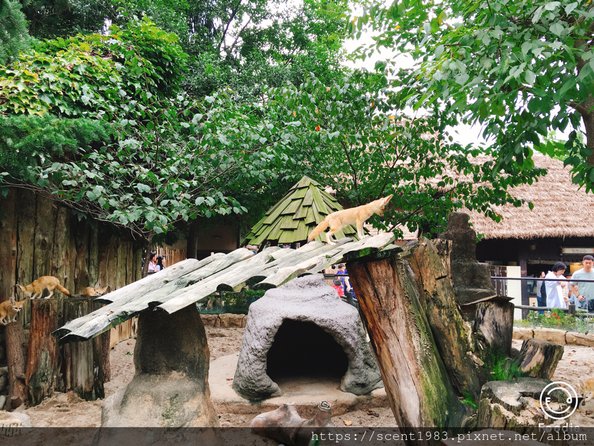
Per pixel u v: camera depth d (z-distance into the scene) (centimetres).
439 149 713
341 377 504
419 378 281
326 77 1174
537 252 1162
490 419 277
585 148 431
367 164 723
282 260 288
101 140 598
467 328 355
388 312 286
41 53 594
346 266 297
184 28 1226
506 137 469
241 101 1142
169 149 610
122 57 680
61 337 261
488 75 381
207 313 941
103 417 287
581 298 833
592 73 333
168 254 1379
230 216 1068
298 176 725
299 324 582
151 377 297
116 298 305
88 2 1160
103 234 677
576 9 353
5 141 415
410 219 769
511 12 393
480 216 1120
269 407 428
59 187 531
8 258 487
